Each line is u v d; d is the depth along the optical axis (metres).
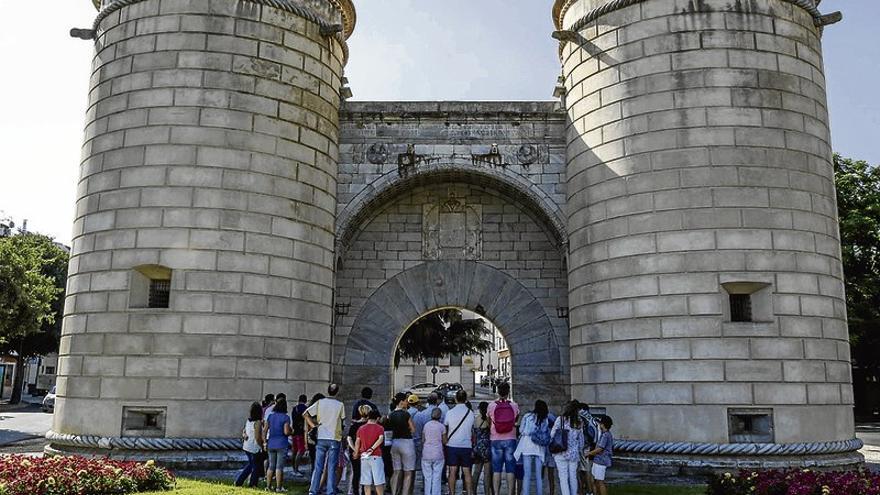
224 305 14.42
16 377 45.66
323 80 17.00
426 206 19.64
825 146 15.50
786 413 13.62
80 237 15.34
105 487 10.25
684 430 13.76
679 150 14.73
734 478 10.78
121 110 15.34
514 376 18.80
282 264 15.23
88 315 14.66
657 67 15.25
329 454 11.46
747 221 14.25
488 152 18.30
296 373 15.12
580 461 11.27
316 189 16.33
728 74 14.89
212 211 14.70
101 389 14.19
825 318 14.38
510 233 19.45
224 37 15.52
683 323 14.08
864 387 38.12
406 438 11.08
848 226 31.70
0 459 10.98
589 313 15.61
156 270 14.55
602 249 15.41
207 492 10.65
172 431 13.86
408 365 59.12
